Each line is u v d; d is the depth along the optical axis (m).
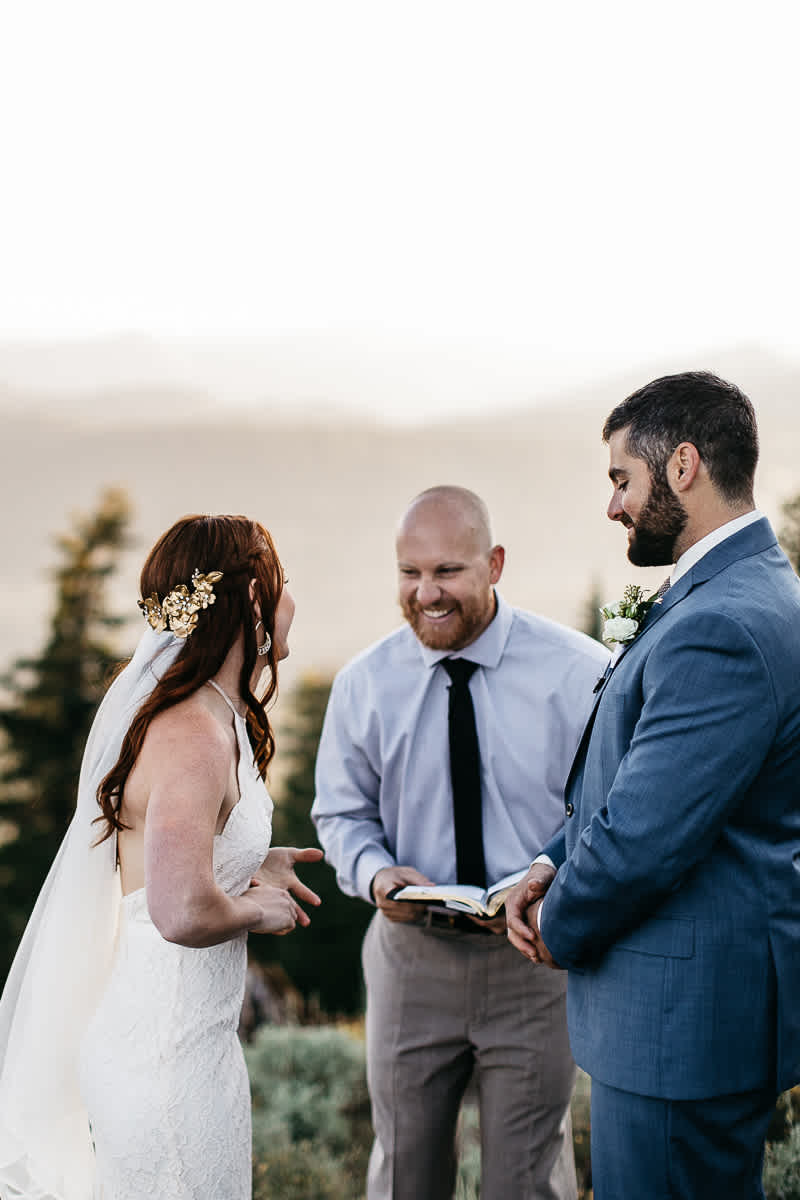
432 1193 2.89
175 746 1.95
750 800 1.96
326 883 22.36
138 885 2.04
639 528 2.12
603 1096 2.04
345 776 3.03
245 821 2.07
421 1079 2.85
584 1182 3.55
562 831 2.47
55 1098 2.17
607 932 2.01
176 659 2.09
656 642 2.03
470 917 2.71
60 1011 2.13
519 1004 2.77
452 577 2.77
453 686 2.87
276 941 22.28
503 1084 2.79
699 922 1.94
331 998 22.09
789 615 1.96
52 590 26.75
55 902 2.13
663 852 1.90
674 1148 1.95
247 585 2.12
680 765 1.89
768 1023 1.93
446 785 2.89
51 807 24.64
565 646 2.89
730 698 1.89
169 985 2.00
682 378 2.11
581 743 2.32
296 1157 4.12
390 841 3.02
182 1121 1.97
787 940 1.93
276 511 111.94
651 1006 1.96
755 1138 1.99
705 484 2.05
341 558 109.88
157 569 2.13
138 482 114.81
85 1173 2.23
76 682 25.47
